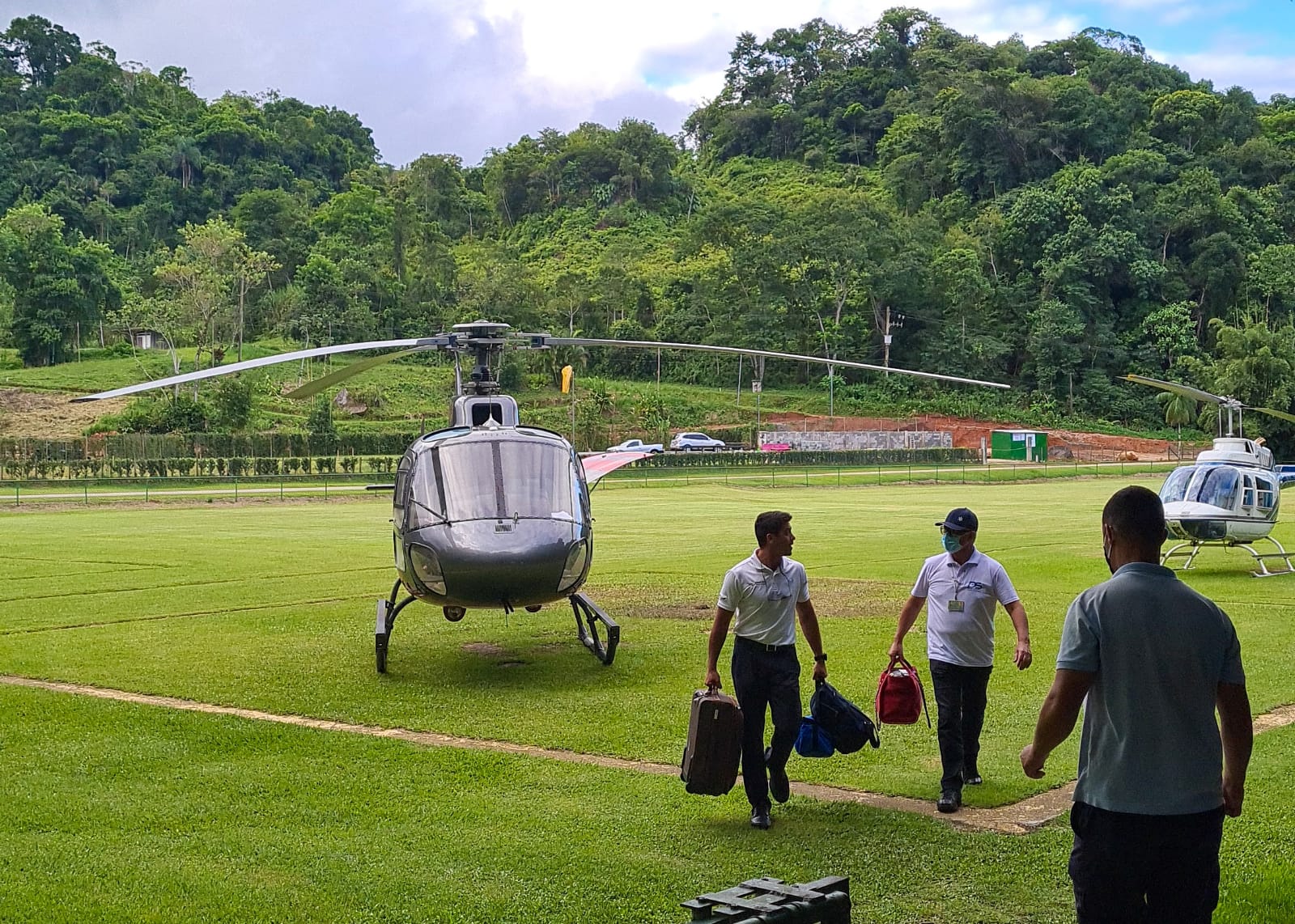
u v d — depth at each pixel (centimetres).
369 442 7125
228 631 1502
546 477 1222
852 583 1955
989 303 11706
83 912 595
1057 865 657
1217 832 434
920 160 14688
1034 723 989
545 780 833
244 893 620
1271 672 1181
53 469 5775
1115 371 11300
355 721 1027
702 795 762
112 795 798
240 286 10731
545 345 1289
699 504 4378
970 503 4484
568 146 17575
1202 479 2127
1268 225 12700
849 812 757
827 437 9150
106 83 18038
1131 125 14775
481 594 1159
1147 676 436
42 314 10638
